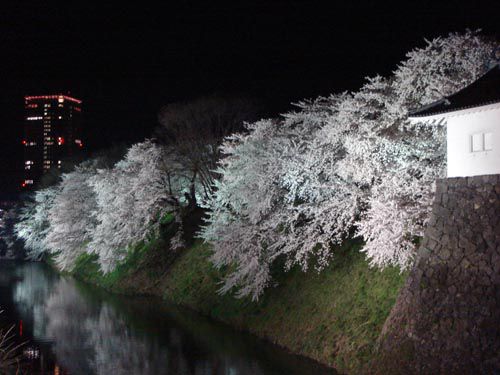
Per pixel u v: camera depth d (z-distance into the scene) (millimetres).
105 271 37188
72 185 48156
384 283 16969
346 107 18547
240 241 22734
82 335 23188
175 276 33000
